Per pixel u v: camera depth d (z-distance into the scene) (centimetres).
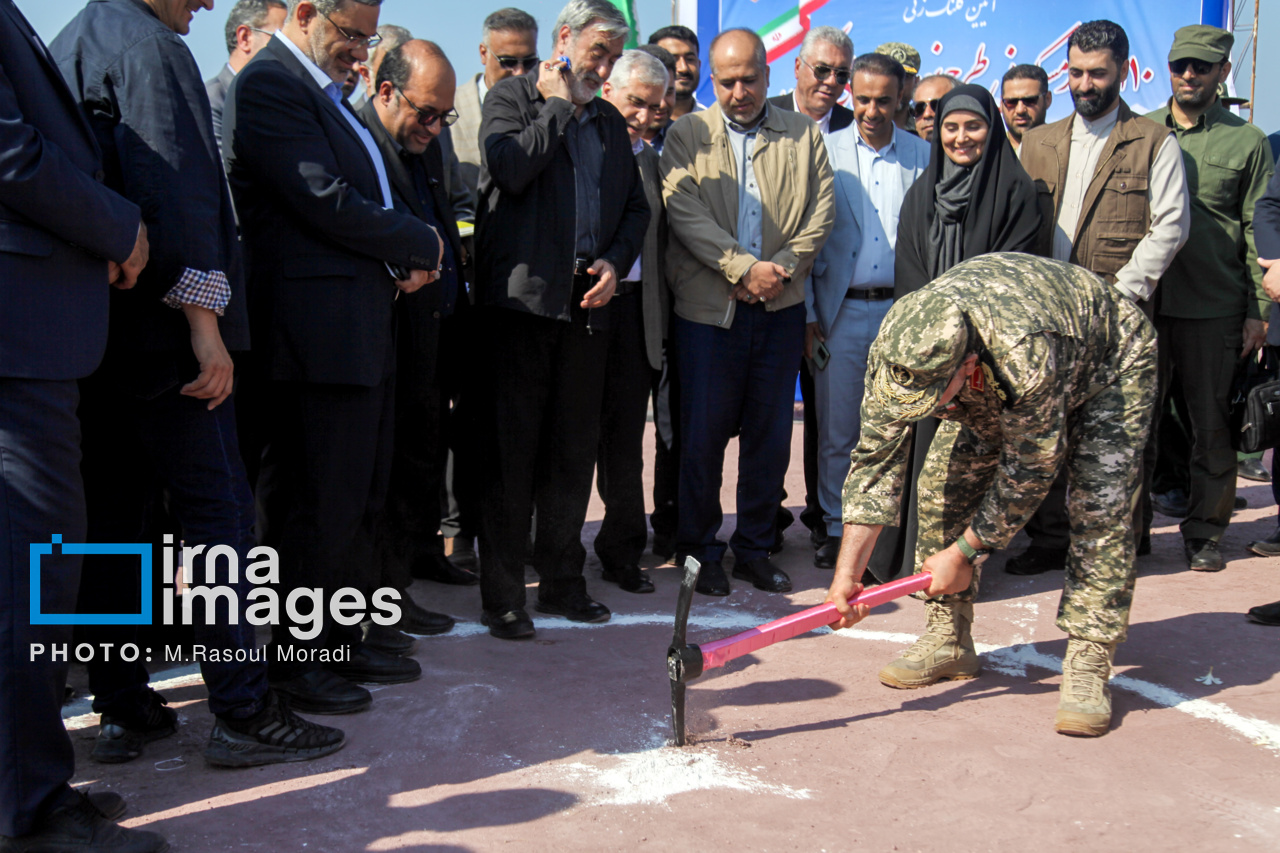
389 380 343
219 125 438
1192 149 500
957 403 313
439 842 245
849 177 499
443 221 422
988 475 342
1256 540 541
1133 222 468
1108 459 316
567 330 398
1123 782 282
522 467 397
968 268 311
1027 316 289
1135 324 320
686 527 476
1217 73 501
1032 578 484
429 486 466
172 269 256
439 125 385
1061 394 293
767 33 923
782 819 258
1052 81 844
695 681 355
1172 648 387
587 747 299
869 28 898
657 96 452
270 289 313
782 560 516
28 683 226
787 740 307
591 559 525
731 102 460
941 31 877
